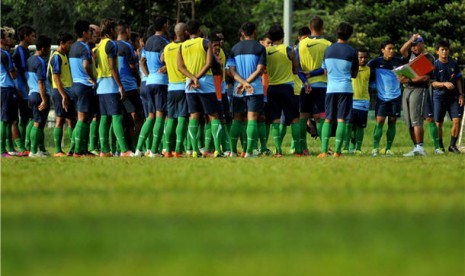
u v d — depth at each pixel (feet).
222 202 92.43
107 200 96.07
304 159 173.88
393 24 539.29
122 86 202.08
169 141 197.77
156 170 138.21
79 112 204.23
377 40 526.16
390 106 218.79
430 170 135.85
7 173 135.44
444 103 227.20
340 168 139.95
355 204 89.92
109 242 68.08
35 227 77.05
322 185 109.50
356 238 68.59
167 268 57.11
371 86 220.64
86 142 206.28
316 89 204.74
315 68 204.95
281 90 197.77
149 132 203.00
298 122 200.64
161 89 199.41
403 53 212.02
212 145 204.74
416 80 196.34
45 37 210.18
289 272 55.62
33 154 211.82
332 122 192.65
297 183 112.27
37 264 59.52
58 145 212.84
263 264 58.03
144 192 103.96
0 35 211.00
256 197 96.78
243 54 192.13
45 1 479.82
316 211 84.64
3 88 208.33
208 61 189.98
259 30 585.22
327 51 189.78
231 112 216.13
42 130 212.64
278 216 81.41
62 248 65.82
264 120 206.28
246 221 78.33
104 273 55.77
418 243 66.18
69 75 209.67
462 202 91.61
